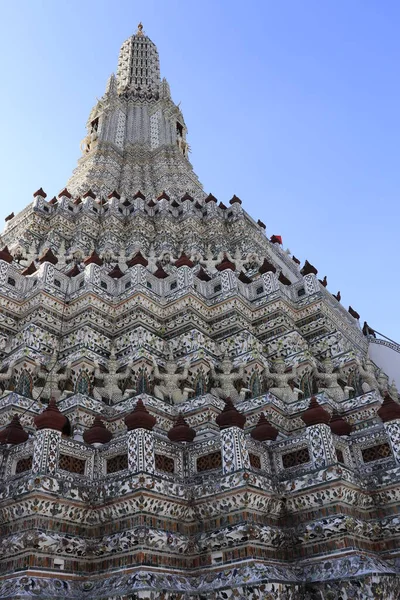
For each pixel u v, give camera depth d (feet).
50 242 85.10
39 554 30.42
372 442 38.29
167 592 30.07
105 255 84.43
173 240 92.89
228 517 33.37
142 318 59.31
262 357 53.98
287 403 49.78
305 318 64.18
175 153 136.15
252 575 30.40
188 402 48.80
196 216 96.89
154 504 32.60
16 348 53.57
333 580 30.68
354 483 34.50
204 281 67.10
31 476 31.60
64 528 32.12
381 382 55.57
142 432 34.60
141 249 87.81
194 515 34.58
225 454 34.81
